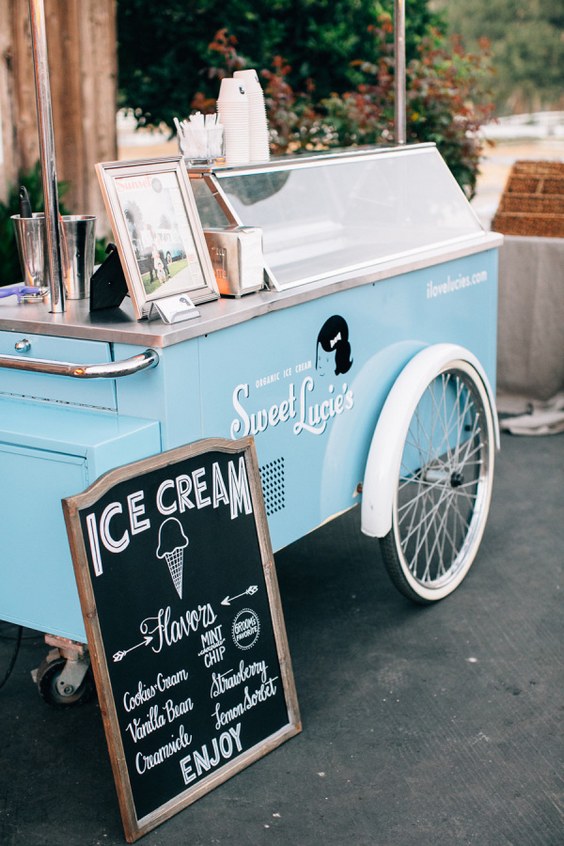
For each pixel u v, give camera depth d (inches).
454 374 128.8
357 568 138.3
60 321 94.5
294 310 103.3
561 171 200.8
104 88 217.3
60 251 96.7
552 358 190.1
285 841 86.1
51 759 98.0
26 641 120.7
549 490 163.2
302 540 147.5
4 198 196.1
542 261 186.5
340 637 120.0
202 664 91.1
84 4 207.6
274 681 98.0
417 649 116.8
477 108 239.5
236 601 94.2
